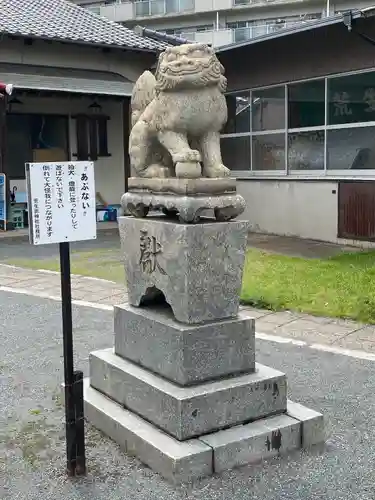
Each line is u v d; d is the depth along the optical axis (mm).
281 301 6832
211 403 3391
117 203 17797
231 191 3582
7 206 14695
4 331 6172
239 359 3621
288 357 5230
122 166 17750
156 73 3656
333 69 11664
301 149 12836
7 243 12672
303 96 12633
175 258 3428
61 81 14211
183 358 3383
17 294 7828
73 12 16547
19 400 4379
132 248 3861
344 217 11828
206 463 3258
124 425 3555
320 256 10391
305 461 3451
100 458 3473
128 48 14617
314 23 10727
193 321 3439
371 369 4926
